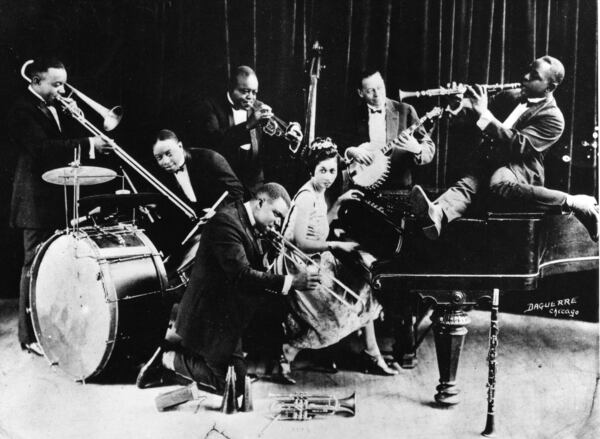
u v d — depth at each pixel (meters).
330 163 4.09
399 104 4.07
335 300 4.04
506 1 4.00
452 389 3.71
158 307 3.86
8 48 4.13
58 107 4.17
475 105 3.96
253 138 4.21
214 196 4.25
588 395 3.86
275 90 4.19
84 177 3.87
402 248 3.44
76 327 3.82
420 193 3.43
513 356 4.26
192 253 4.23
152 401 3.84
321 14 4.11
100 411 3.72
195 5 4.18
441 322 3.54
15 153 4.27
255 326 4.12
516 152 3.88
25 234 4.21
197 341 3.75
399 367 4.15
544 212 3.75
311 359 4.25
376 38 4.08
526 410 3.73
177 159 4.25
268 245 4.02
